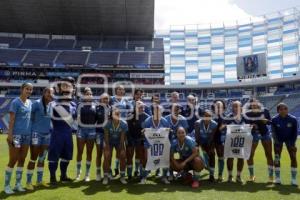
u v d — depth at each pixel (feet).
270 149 29.09
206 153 30.55
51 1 154.20
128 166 29.73
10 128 23.73
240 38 206.28
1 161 41.93
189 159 27.27
